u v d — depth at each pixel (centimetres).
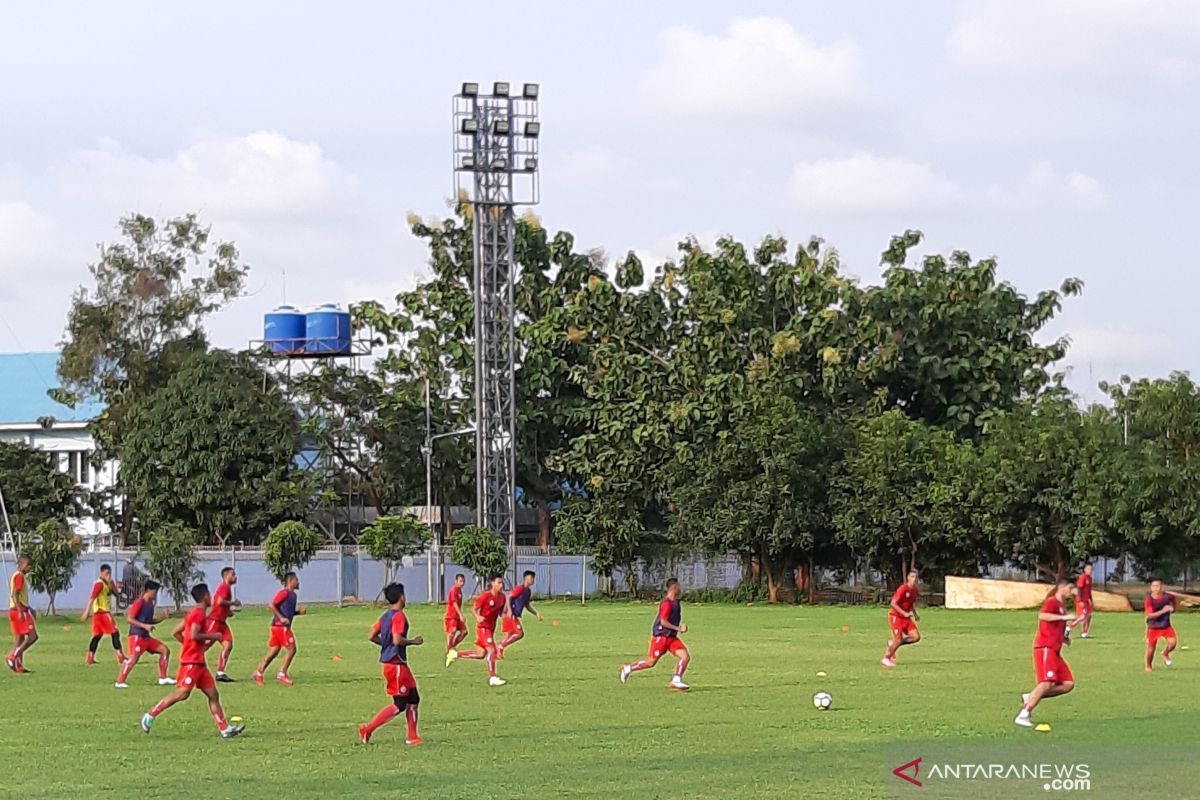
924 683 3172
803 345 8681
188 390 8956
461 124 8625
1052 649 2358
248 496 8838
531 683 3228
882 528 7869
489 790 1792
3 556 7356
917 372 8950
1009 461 7512
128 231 9875
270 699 2908
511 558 8431
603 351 9081
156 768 1997
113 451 9556
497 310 8844
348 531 9906
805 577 8425
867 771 1928
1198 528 7038
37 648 4650
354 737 2308
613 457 8831
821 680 3259
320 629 5697
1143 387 7762
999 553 7788
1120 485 7162
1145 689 3017
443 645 4597
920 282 9138
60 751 2166
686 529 8356
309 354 10019
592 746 2183
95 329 9662
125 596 7200
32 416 10938
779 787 1802
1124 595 7019
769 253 8956
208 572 7881
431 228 9862
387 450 9750
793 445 7994
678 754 2092
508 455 8881
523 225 9856
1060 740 2206
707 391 8562
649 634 5194
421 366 9838
